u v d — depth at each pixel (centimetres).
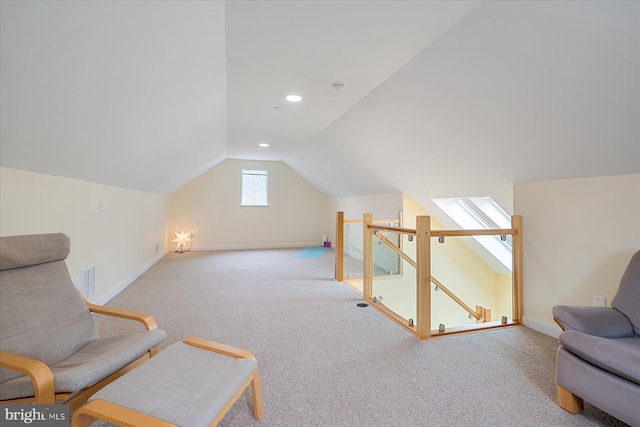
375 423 156
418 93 261
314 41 207
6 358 124
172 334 261
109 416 109
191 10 155
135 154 310
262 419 158
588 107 181
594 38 148
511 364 213
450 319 410
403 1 165
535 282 273
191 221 718
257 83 276
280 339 252
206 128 386
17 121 154
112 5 121
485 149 273
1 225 189
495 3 160
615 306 187
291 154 650
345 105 333
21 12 101
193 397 121
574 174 236
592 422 156
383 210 556
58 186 251
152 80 197
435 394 179
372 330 272
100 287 330
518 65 185
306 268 534
